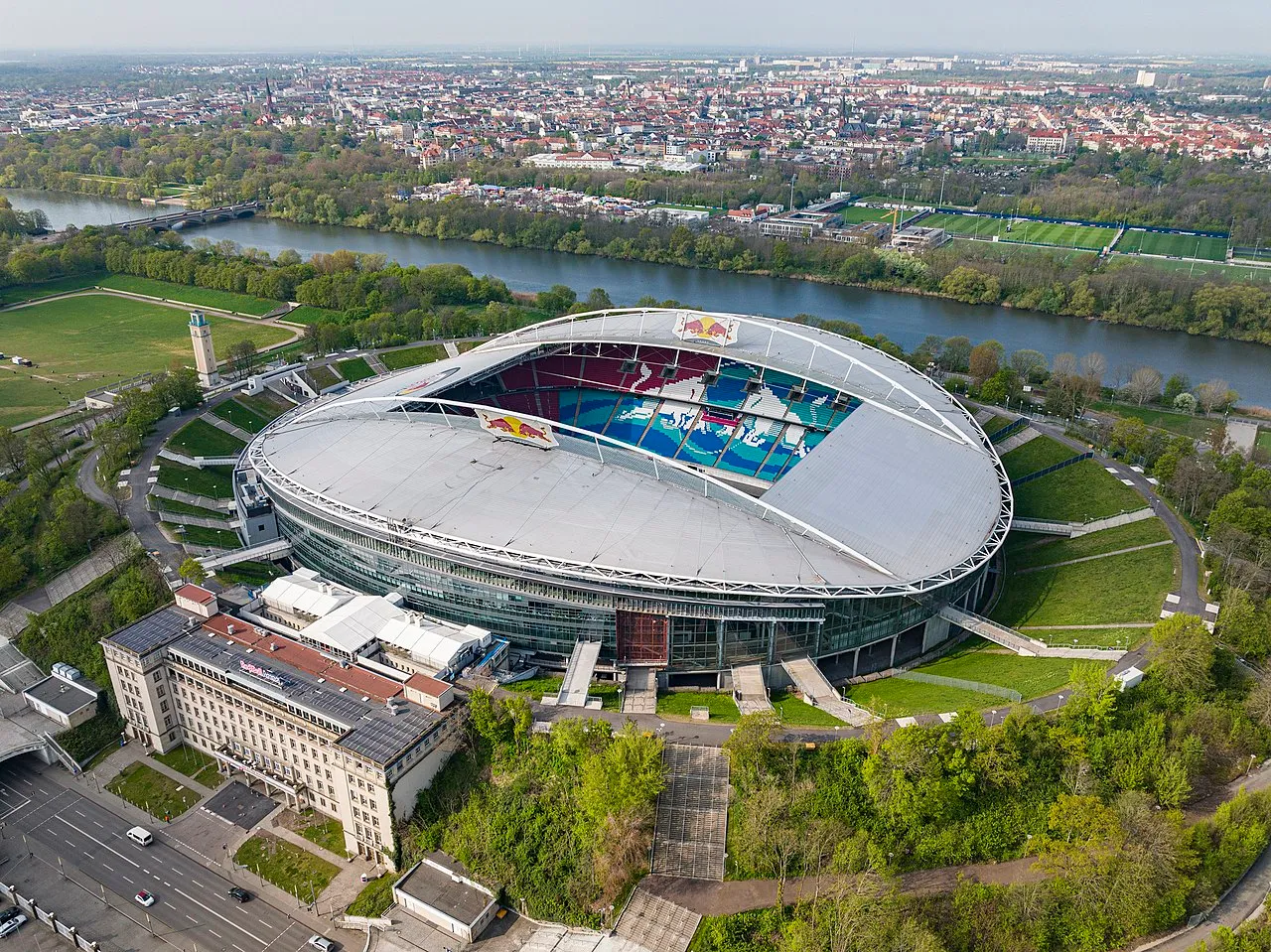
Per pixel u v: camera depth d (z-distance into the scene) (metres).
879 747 137.75
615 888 131.88
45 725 173.50
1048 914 122.75
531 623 178.00
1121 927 121.31
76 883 143.25
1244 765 144.75
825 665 180.12
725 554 171.25
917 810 131.62
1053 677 158.75
